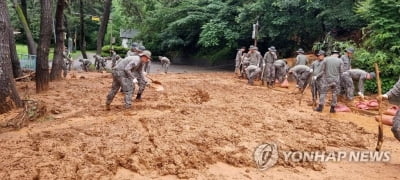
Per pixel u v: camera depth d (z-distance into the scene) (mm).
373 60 15750
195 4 35000
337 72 11062
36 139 6848
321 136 8102
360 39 19797
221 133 7633
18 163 5516
